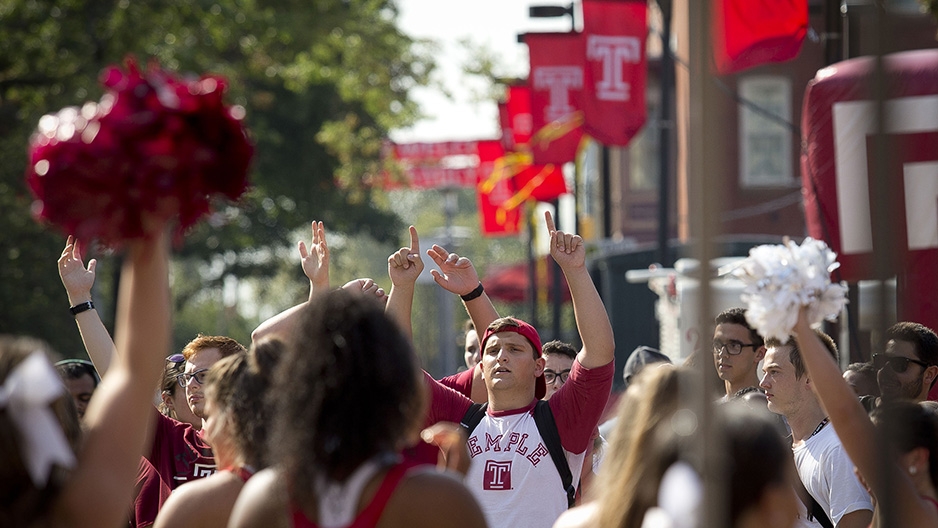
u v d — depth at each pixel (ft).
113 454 30.09
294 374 31.94
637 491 32.76
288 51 294.87
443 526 31.07
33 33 255.29
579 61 186.29
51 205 28.78
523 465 56.39
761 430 32.60
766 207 265.13
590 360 56.49
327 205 404.57
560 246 57.00
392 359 32.14
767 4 99.55
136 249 30.32
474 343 86.28
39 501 29.81
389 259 60.23
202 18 267.18
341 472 31.32
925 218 75.51
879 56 30.78
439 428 36.73
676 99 282.56
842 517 52.95
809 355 38.93
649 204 363.35
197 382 55.26
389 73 306.96
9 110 266.16
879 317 31.37
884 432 33.35
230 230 383.86
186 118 29.58
